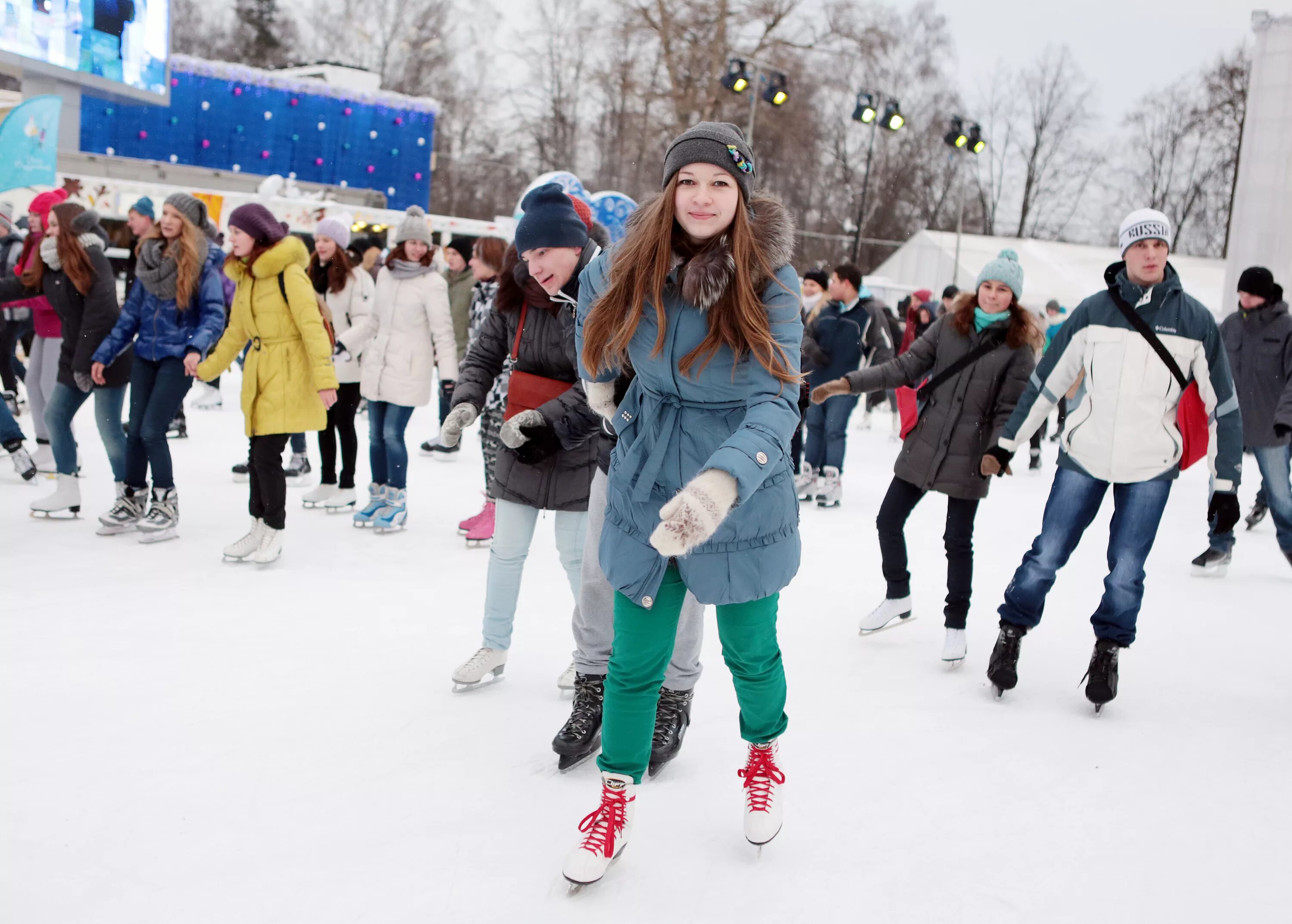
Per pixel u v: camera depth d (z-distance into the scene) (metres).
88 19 13.09
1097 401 3.41
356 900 2.06
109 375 5.10
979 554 5.95
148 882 2.09
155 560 4.75
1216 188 40.47
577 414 3.00
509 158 35.66
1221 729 3.28
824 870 2.27
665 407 2.14
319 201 18.03
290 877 2.14
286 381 4.64
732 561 2.12
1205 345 3.33
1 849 2.19
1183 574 5.63
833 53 28.66
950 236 27.05
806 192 37.19
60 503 5.42
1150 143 42.47
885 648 4.05
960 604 3.82
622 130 30.77
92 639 3.61
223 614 4.00
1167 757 3.03
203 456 7.64
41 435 6.52
